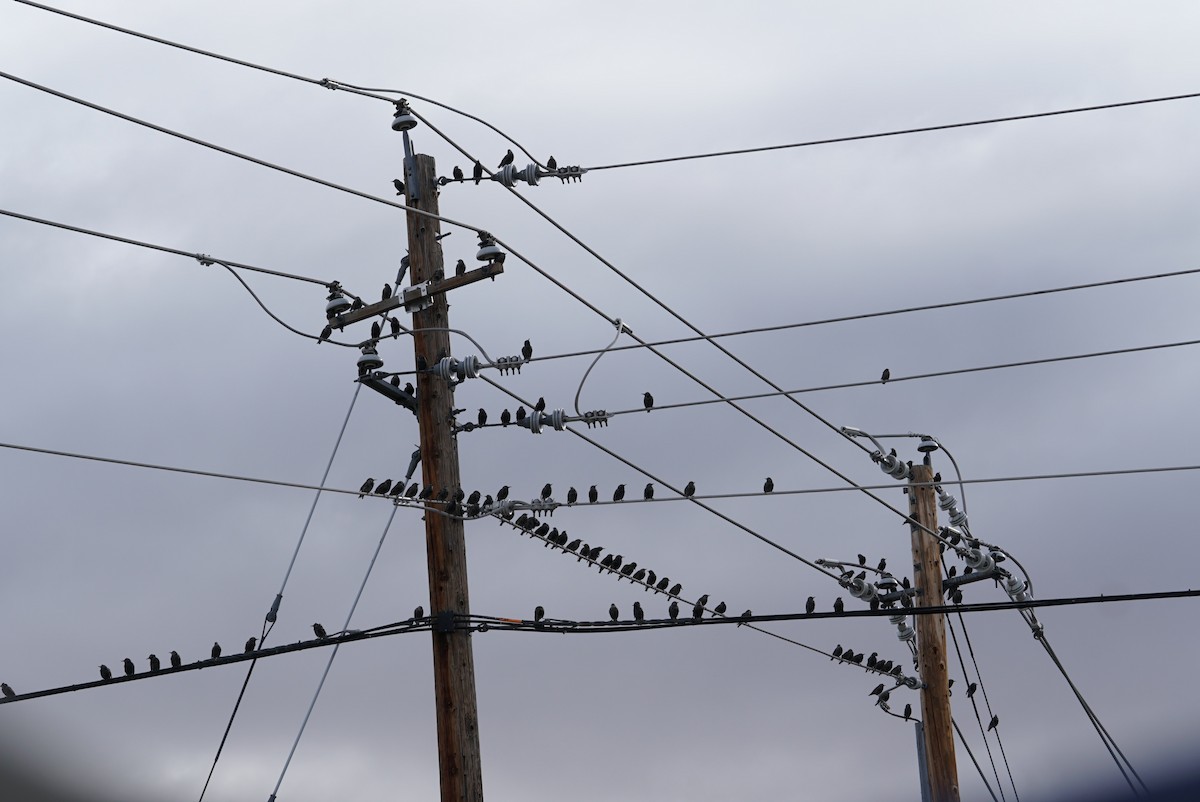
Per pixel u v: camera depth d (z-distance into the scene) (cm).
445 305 2361
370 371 2350
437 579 2261
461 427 2327
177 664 2420
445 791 2195
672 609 2630
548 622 2314
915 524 2958
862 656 2998
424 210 2389
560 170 2508
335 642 2316
